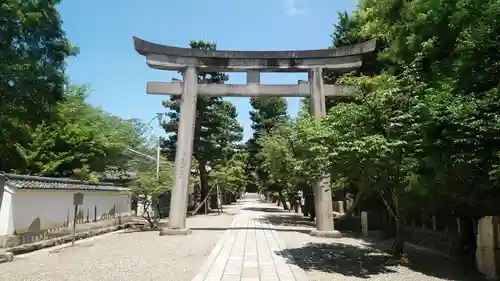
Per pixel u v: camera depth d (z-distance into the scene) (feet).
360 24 62.85
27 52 36.88
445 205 38.96
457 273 31.63
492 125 23.18
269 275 29.89
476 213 35.37
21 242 42.60
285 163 75.46
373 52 61.72
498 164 23.11
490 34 25.32
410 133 29.94
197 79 63.16
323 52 62.64
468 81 27.63
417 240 48.62
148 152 110.93
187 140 61.00
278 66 62.90
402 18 45.73
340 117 34.40
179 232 58.29
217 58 62.85
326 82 73.82
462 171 26.07
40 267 33.12
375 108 32.65
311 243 49.78
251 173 186.29
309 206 90.33
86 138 76.33
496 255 29.27
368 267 33.96
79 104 81.97
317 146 33.24
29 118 40.91
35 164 67.36
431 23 37.37
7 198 42.96
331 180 41.24
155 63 61.62
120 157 93.71
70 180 58.34
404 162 31.89
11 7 33.40
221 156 119.65
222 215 114.21
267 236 56.95
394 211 39.06
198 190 145.89
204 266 33.37
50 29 38.14
